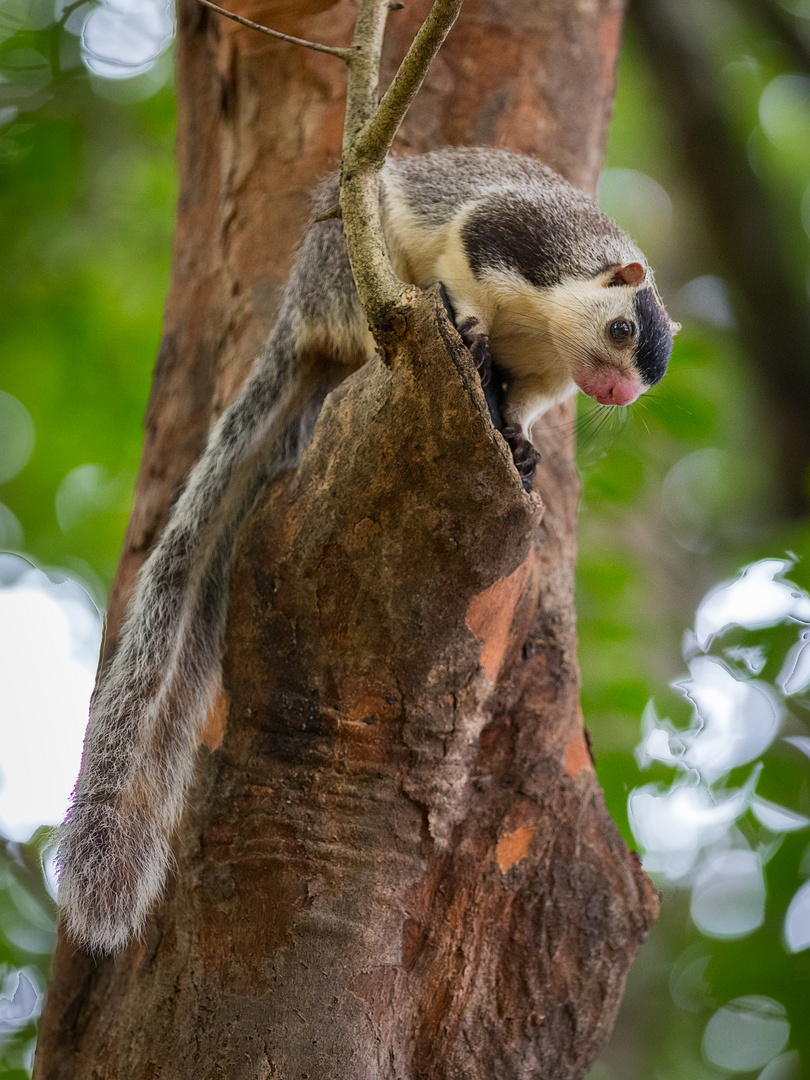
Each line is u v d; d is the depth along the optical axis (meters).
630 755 11.18
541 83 9.64
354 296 8.19
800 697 10.76
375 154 6.05
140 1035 6.73
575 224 8.55
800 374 17.50
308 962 6.50
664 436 13.57
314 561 6.42
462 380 5.82
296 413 8.63
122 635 8.34
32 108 14.52
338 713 6.61
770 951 11.36
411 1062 6.85
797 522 14.74
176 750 7.77
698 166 17.75
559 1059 7.20
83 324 14.99
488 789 7.30
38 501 15.90
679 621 15.09
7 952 11.61
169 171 15.42
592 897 7.38
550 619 7.85
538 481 8.63
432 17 5.64
